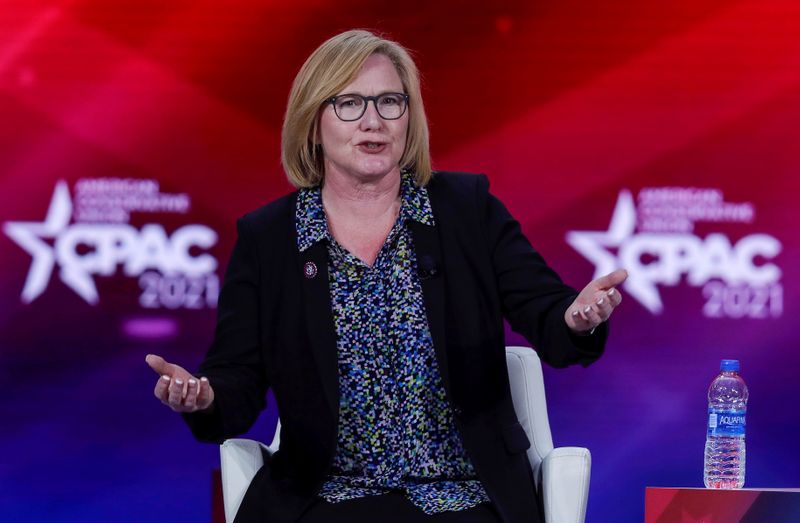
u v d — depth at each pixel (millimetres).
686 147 17609
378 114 8953
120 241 18094
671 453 17750
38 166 18047
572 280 17781
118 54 17969
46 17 17969
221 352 9266
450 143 17875
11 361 18156
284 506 8898
